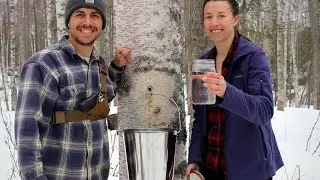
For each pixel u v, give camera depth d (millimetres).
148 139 2125
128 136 2160
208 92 2143
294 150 7750
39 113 2121
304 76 28344
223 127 2492
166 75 2424
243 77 2336
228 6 2396
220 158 2535
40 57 2176
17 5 20156
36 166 2086
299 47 27469
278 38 15484
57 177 2227
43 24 20734
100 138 2375
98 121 2352
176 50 2494
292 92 26812
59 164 2227
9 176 5273
